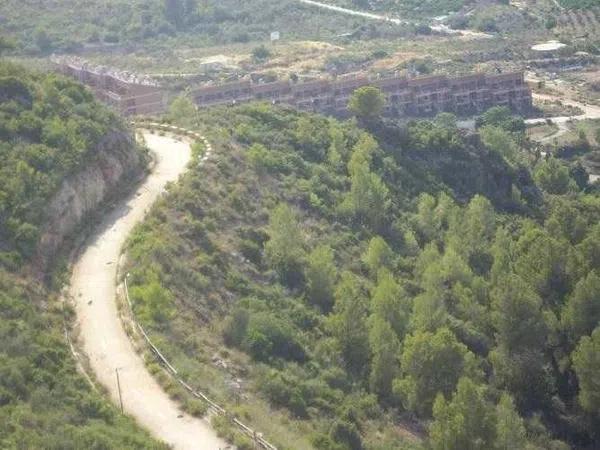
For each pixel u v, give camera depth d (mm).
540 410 84500
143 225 90562
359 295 90625
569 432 82875
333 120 143500
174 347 72812
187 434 63094
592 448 82000
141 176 107250
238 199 103062
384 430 73312
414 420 77000
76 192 93125
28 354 65438
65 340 72375
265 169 114938
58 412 60375
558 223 116688
